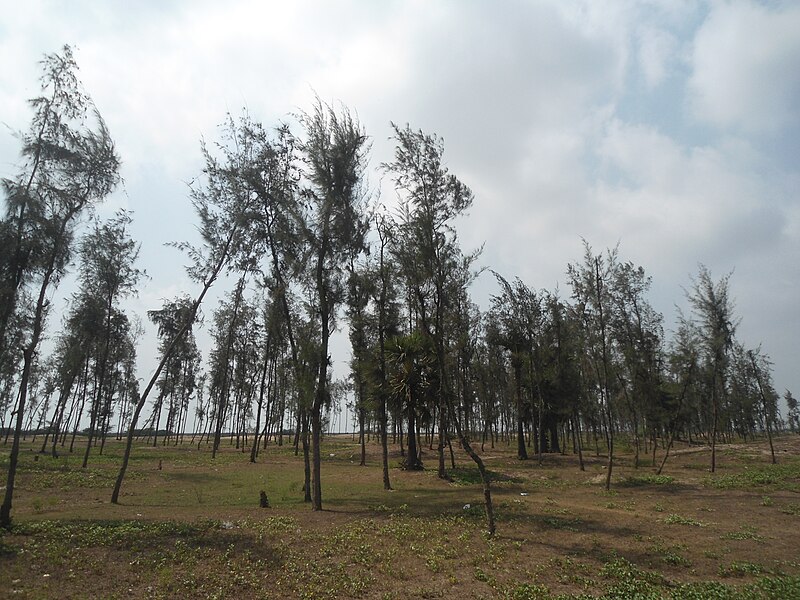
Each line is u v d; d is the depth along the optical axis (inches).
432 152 703.1
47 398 2017.7
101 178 589.3
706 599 353.7
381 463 1555.1
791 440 2206.0
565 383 1539.1
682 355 1197.7
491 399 1862.7
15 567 374.0
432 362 1176.2
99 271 1080.8
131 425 777.6
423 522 603.8
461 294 1046.4
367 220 836.6
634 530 583.5
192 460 1574.8
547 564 442.9
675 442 2126.0
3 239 519.8
